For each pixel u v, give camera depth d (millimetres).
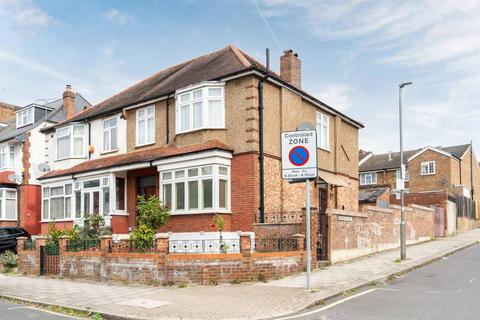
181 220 18656
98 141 24516
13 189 30375
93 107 28031
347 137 25531
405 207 24219
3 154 31906
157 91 22484
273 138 19156
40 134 30562
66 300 11492
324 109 23000
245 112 18500
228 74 18828
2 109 40594
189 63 25594
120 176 22062
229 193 18391
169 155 19031
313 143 11531
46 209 25484
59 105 34938
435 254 19484
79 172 22875
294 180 12453
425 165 47312
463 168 49062
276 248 15070
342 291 11328
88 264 15227
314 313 9375
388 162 53531
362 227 18641
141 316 9391
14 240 24266
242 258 13219
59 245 16328
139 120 22500
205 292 11812
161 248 13469
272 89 19453
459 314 9008
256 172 18062
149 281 13500
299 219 17875
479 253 20984
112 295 11945
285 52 22750
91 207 22359
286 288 11906
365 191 34156
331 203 22984
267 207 18328
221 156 18094
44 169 26453
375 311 9438
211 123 19203
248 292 11594
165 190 19406
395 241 22359
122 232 21469
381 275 13594
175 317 9250
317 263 15211
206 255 13039
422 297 10836
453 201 35406
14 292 13070
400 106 18828
